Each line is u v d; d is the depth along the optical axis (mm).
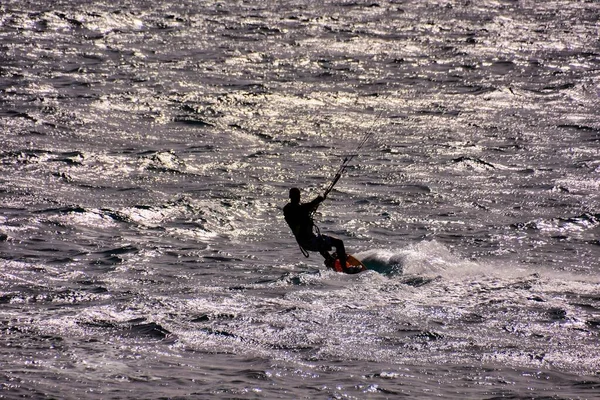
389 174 71500
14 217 55500
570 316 38969
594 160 76625
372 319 37750
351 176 70625
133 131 81750
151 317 37250
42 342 33500
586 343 35562
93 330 35406
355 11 158125
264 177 69562
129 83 100188
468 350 34281
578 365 33000
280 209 61531
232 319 37281
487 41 135750
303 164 74000
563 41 137875
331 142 81812
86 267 46531
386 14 156750
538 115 94375
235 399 28156
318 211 61031
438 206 62781
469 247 52906
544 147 81125
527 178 70812
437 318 38250
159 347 33562
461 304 40469
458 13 161375
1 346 32750
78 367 30734
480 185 68625
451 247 52812
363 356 33219
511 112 95500
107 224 55719
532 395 29500
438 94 102875
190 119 87250
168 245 51906
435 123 89938
